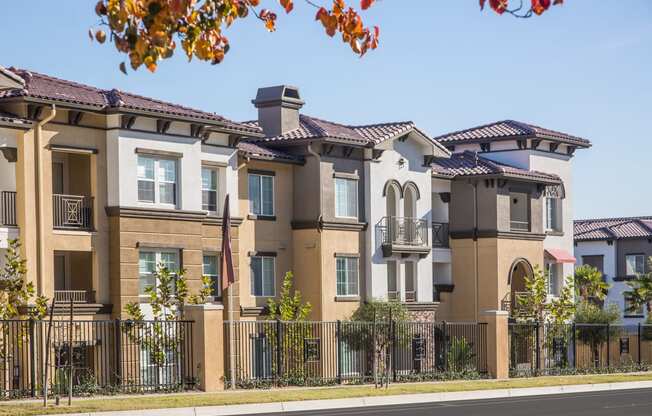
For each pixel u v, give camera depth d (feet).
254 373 131.34
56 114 110.63
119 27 28.89
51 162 111.65
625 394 110.22
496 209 165.68
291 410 89.04
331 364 139.44
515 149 177.58
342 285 146.00
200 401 88.38
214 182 131.03
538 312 155.02
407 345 136.15
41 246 107.65
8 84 101.19
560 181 176.96
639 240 247.29
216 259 130.21
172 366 104.88
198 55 31.42
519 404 94.68
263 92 147.64
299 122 148.97
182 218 120.67
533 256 173.17
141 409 81.92
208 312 103.71
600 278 219.82
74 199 112.78
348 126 157.48
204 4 31.30
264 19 33.17
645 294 197.67
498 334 134.62
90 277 115.14
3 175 108.58
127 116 115.24
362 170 150.00
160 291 113.19
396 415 81.51
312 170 143.84
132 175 116.16
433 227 166.09
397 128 154.10
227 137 131.85
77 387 95.96
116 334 100.99
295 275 144.36
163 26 29.27
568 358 168.14
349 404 96.17
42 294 106.93
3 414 75.56
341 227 145.59
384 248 150.41
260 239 140.26
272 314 126.11
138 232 116.16
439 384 118.11
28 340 99.81
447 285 167.73
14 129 106.93
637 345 175.11
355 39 32.65
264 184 141.59
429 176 160.04
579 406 91.15
